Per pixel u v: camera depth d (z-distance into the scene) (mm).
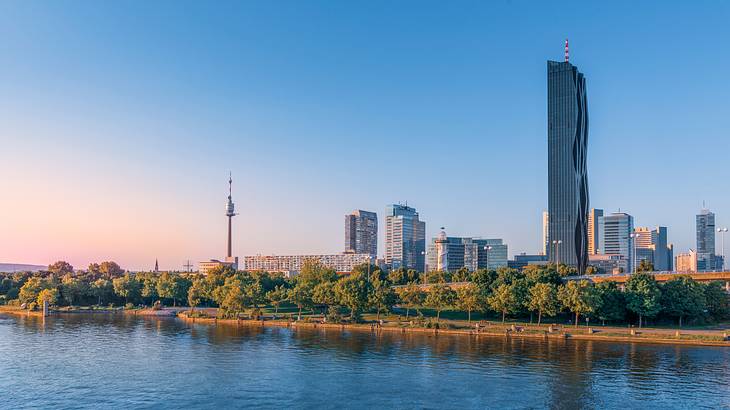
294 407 108812
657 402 110375
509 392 117188
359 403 111062
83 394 118125
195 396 116312
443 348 164375
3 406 110312
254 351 162625
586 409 106625
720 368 135875
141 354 159375
